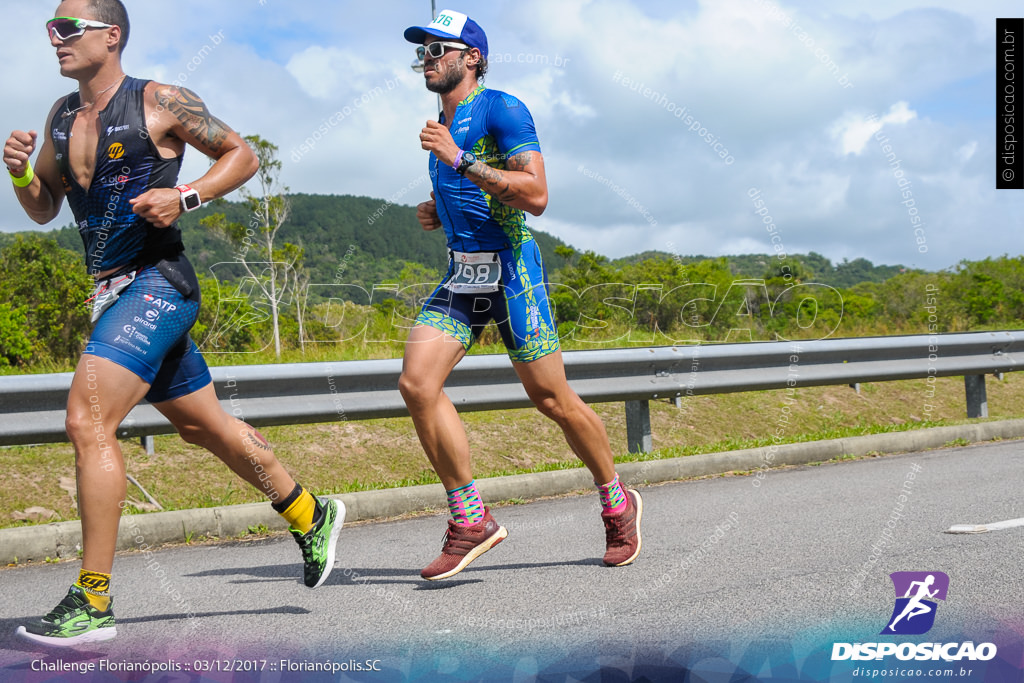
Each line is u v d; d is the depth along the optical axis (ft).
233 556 13.20
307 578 10.54
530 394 11.67
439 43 11.22
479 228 11.14
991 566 11.36
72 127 9.24
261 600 10.64
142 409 15.97
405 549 13.44
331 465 19.65
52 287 52.54
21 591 11.32
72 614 8.66
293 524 10.43
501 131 11.02
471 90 11.43
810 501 16.10
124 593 11.05
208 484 17.85
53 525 13.37
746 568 11.50
